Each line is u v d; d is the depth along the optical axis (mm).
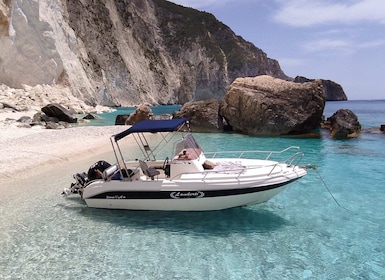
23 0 51062
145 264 6777
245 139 23297
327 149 19375
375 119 43062
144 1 122125
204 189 8680
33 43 51719
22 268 6648
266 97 25656
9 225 8766
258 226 8586
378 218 9055
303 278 6219
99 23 85938
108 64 83562
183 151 9516
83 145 20578
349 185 12180
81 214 9477
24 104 43344
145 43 108688
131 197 9203
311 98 25641
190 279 6223
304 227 8508
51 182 12766
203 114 27328
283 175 8938
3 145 19031
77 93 60344
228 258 6980
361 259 6895
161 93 104000
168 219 9023
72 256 7121
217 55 125000
